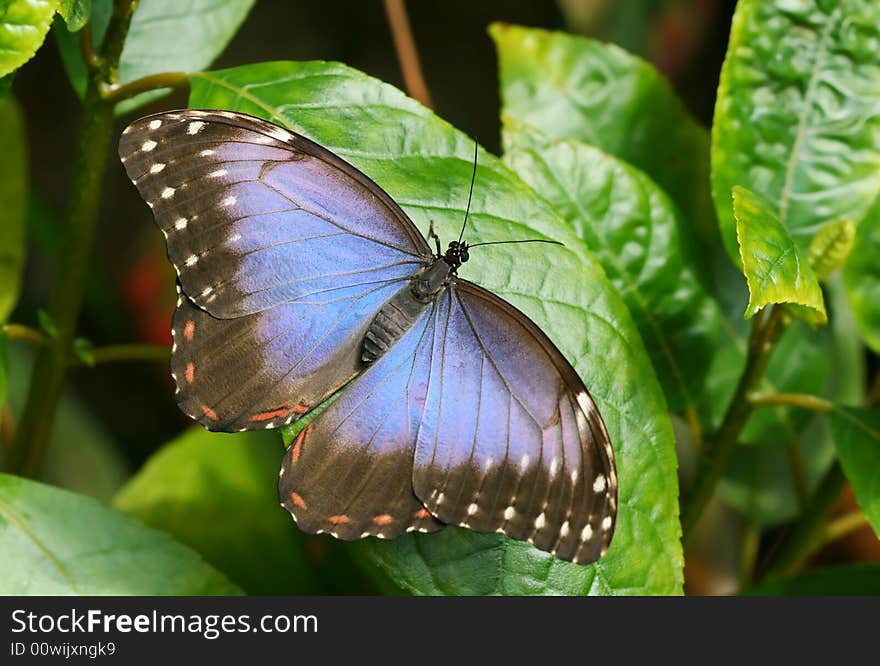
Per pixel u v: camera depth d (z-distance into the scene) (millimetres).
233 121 569
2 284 662
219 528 659
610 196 616
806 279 563
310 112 577
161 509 662
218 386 575
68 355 613
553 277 578
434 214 575
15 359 745
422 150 579
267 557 657
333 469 574
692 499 623
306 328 581
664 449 574
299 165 574
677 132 646
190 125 569
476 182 579
